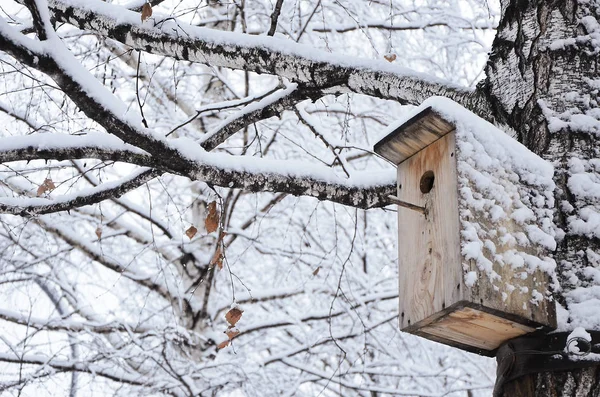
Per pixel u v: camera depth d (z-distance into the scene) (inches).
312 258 313.1
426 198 121.6
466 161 114.0
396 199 120.0
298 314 301.4
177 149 125.0
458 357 308.5
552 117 122.6
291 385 282.4
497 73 132.3
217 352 288.2
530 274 109.2
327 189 134.8
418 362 308.0
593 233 112.5
